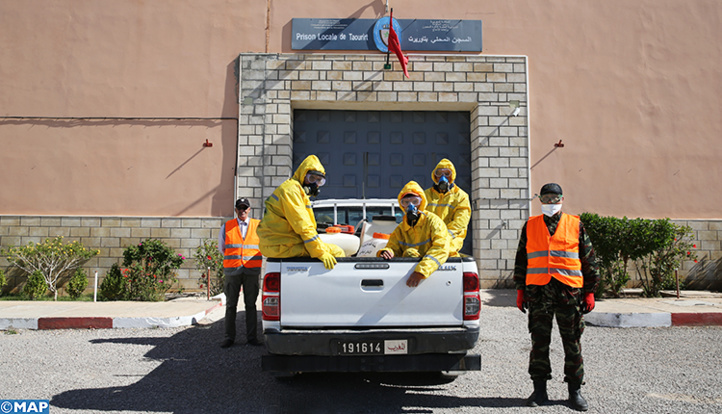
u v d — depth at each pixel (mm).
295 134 12125
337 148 12148
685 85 12023
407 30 11750
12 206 11375
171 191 11469
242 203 6816
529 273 4566
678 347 6422
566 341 4418
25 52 11656
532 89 11828
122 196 11445
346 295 4250
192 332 7457
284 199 4562
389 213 7809
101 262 11336
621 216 11633
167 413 4258
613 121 11859
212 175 11492
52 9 11750
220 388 4934
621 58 11992
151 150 11531
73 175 11453
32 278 10594
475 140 11875
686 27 12148
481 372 5465
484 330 7438
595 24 12047
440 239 4457
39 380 5105
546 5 12016
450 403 4504
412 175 12164
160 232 11375
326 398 4648
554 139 11727
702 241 11648
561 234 4473
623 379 5141
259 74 11633
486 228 11453
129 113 11570
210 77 11688
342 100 11609
